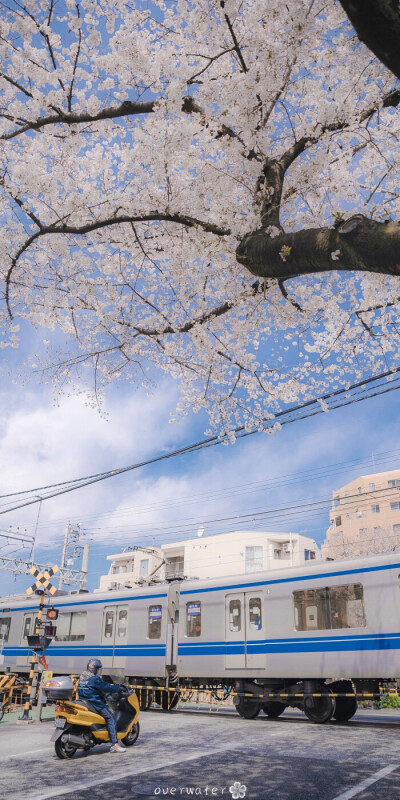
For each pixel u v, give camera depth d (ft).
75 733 23.99
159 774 20.16
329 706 35.37
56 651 53.98
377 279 20.42
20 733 32.19
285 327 21.50
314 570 37.91
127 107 15.24
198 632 43.60
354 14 7.04
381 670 32.55
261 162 14.75
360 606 34.71
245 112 15.47
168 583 48.73
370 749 24.72
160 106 15.16
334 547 142.61
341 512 166.40
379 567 34.47
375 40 7.25
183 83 14.84
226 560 141.28
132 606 49.21
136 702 27.30
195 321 20.27
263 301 20.47
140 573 155.12
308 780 18.94
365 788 17.70
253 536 142.20
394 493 156.76
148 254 21.58
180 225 19.08
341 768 20.81
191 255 20.24
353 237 8.92
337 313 22.07
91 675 25.35
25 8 14.78
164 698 48.11
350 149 18.88
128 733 26.55
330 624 35.83
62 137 18.48
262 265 11.55
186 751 24.88
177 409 24.81
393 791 17.29
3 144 17.46
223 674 40.86
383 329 22.09
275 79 15.70
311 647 36.32
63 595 57.26
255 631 39.93
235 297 19.71
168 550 152.15
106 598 51.80
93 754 24.64
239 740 28.02
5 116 17.07
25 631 58.59
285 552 143.54
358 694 34.01
